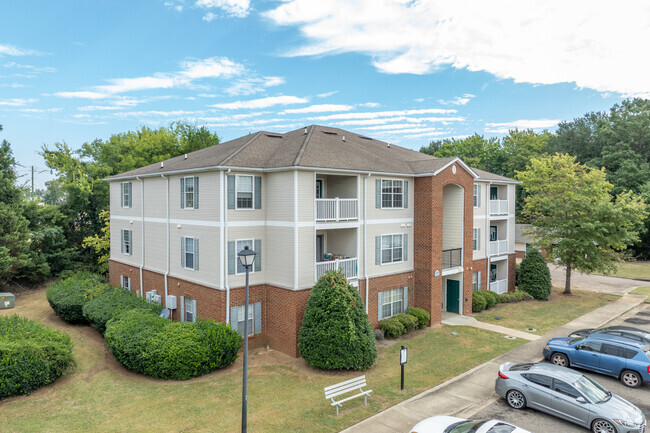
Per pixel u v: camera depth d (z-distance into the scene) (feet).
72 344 55.62
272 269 64.28
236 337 55.72
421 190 76.59
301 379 52.11
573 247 99.35
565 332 71.51
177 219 70.54
